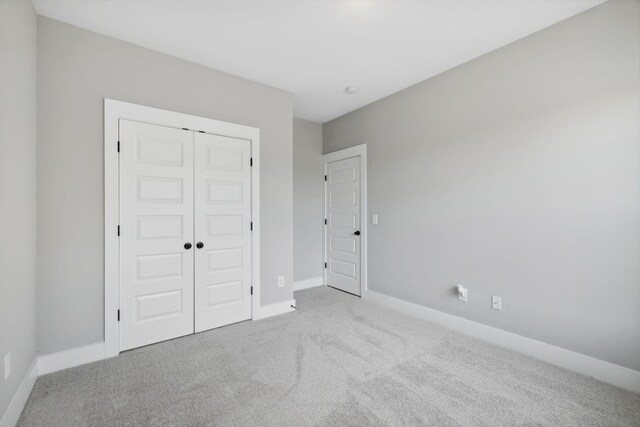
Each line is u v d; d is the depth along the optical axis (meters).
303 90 3.25
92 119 2.15
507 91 2.37
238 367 2.06
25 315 1.71
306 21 2.08
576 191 2.02
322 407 1.64
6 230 1.44
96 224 2.16
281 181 3.21
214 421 1.53
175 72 2.53
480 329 2.55
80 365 2.08
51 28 2.01
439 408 1.63
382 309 3.32
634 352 1.81
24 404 1.64
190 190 2.59
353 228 3.94
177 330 2.53
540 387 1.83
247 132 2.93
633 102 1.79
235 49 2.43
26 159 1.73
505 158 2.38
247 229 2.94
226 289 2.81
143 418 1.55
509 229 2.37
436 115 2.90
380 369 2.03
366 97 3.47
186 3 1.88
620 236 1.85
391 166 3.38
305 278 4.29
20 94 1.63
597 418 1.57
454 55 2.54
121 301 2.26
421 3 1.89
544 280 2.18
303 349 2.33
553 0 1.86
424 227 3.03
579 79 1.99
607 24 1.88
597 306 1.94
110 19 2.03
